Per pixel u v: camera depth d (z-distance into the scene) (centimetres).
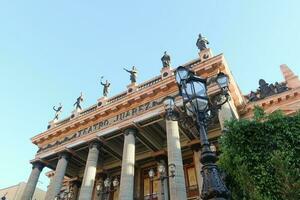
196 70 2641
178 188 2059
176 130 2469
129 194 2339
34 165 3409
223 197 911
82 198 2586
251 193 1178
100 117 3234
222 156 1377
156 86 2858
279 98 2653
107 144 3127
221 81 1341
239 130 1360
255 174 1220
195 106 1152
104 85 3666
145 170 3322
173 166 2172
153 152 3177
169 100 1488
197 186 2777
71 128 3428
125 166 2530
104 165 3553
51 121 3828
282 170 1091
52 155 3372
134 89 3206
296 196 1022
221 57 2570
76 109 3741
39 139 3616
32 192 3192
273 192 1138
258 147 1291
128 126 2833
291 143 1252
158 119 2747
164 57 3225
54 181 2984
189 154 3077
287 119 1341
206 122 1151
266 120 1403
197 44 3036
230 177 1317
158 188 2980
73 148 3259
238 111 2750
